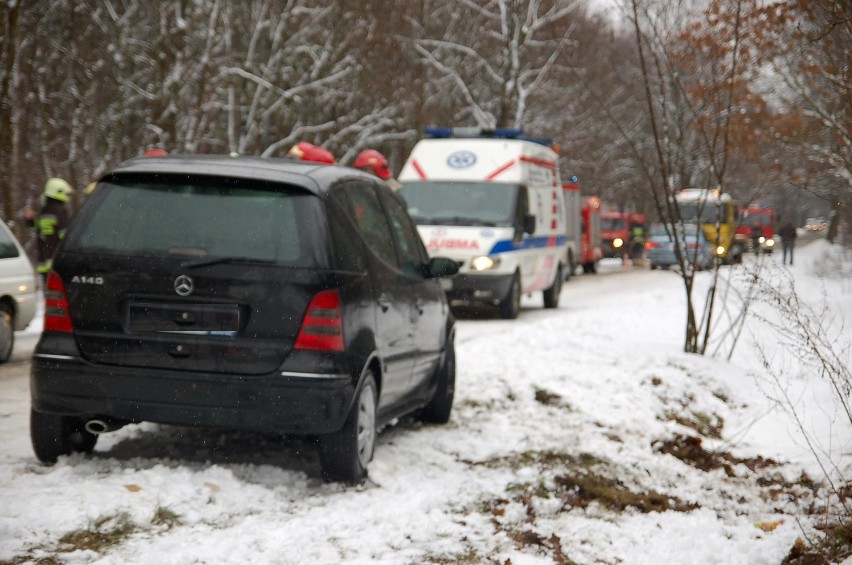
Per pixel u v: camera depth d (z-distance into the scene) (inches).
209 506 227.8
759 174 540.4
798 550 229.5
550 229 847.1
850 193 550.0
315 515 229.1
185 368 242.5
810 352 335.6
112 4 1210.0
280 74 1375.5
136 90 1203.2
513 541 231.5
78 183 1145.4
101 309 245.9
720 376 448.8
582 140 1706.4
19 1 852.0
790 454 339.9
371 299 265.9
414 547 216.8
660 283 1283.2
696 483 307.6
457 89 1626.5
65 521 206.8
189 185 254.1
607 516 262.2
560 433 336.2
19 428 309.0
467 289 719.1
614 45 1229.7
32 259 1000.2
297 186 252.7
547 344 482.9
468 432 334.6
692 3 470.0
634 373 430.6
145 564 189.8
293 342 242.5
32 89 1056.8
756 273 376.2
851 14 394.9
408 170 775.7
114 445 282.0
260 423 242.1
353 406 250.5
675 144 495.5
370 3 1395.2
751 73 499.8
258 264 244.5
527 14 1562.5
